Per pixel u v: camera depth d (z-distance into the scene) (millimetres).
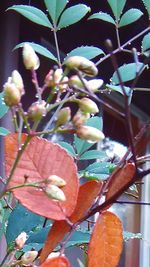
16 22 853
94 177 409
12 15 840
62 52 992
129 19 447
